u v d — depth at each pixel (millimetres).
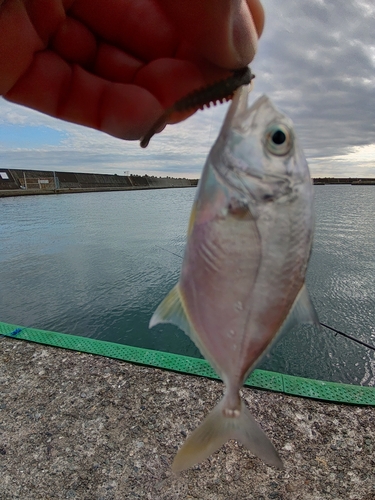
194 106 102
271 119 95
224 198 95
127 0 126
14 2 117
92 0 128
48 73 137
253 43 101
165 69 127
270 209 95
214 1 95
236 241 96
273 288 99
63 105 146
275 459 104
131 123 143
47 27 129
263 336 102
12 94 142
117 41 138
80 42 135
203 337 103
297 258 99
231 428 106
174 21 109
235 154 94
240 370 105
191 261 101
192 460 105
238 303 99
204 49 109
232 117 96
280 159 94
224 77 106
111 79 143
